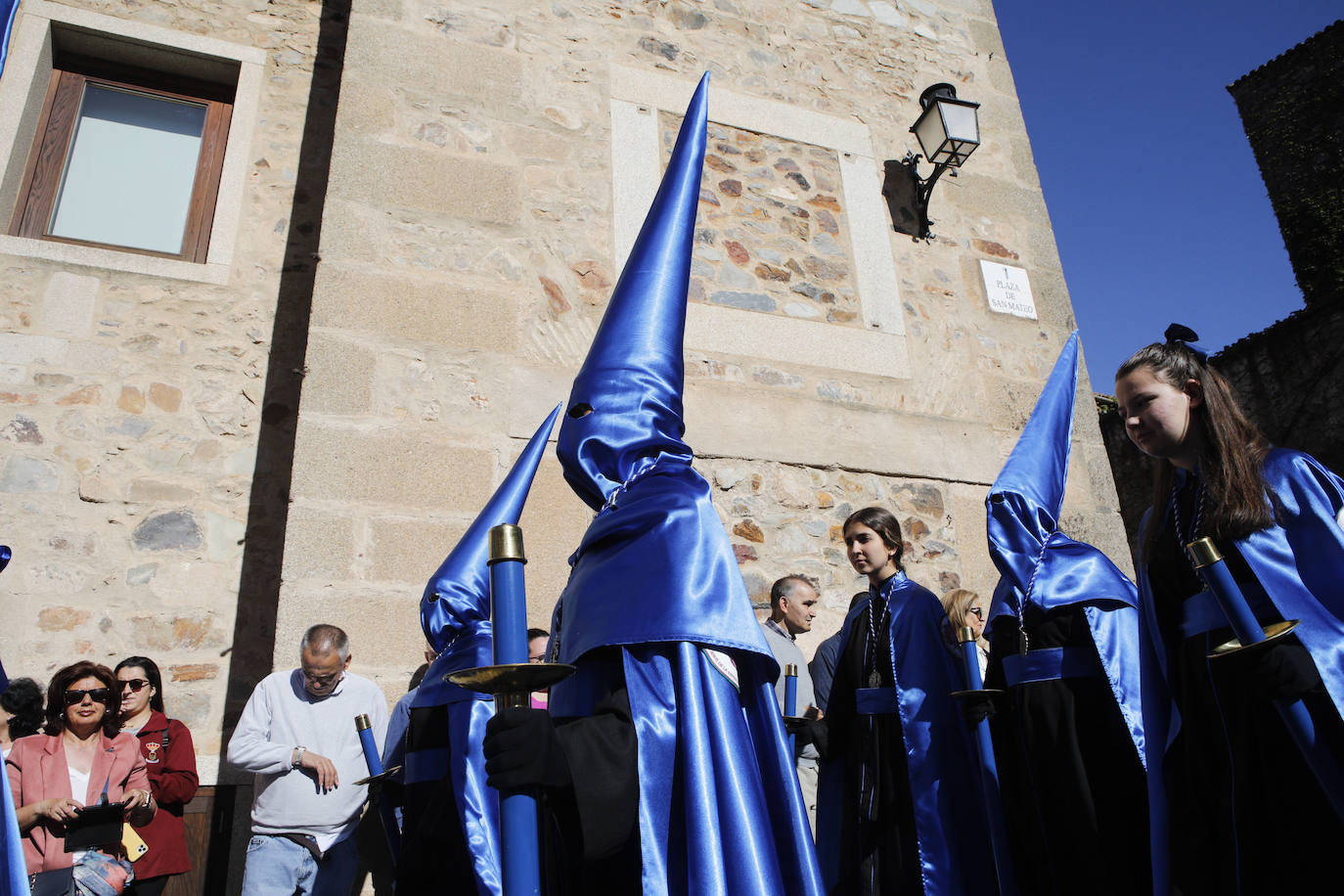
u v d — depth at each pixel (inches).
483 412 175.8
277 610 164.4
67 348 180.1
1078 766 102.5
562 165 203.2
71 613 165.9
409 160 189.8
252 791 162.9
